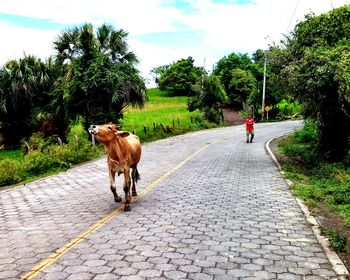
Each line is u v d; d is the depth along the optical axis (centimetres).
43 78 2278
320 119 1461
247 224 711
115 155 824
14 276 495
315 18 1476
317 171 1266
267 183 1116
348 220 732
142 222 726
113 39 2272
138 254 562
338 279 484
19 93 2286
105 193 1013
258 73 6894
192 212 795
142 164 1545
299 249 585
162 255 559
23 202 933
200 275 493
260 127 3925
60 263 533
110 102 2192
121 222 728
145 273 498
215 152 1941
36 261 543
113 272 502
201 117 4169
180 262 534
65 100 2127
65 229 693
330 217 770
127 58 2352
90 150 1814
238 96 5975
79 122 2606
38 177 1338
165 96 7444
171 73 7419
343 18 1424
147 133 2831
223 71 6134
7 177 1238
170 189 1042
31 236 658
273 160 1627
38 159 1429
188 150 2059
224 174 1278
